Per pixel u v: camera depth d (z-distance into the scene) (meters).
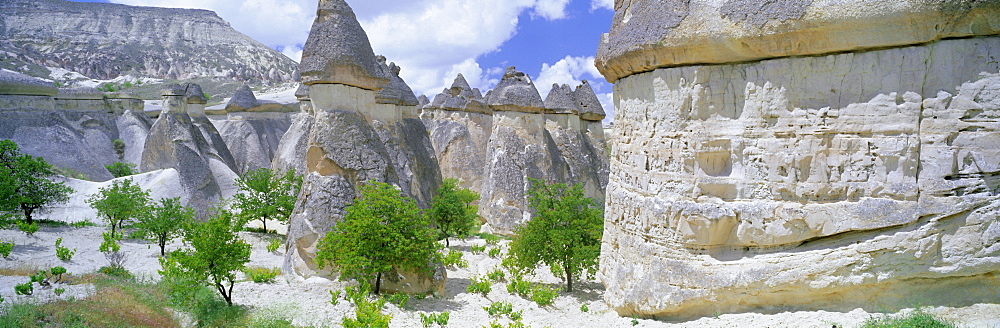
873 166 9.09
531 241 16.09
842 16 8.63
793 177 9.55
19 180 20.91
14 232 18.94
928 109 8.79
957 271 8.76
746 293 9.92
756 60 9.79
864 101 9.05
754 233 9.87
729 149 10.13
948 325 8.09
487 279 17.02
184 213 20.02
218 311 11.71
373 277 14.16
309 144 16.02
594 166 31.62
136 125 38.72
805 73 9.35
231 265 12.19
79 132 35.66
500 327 11.81
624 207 12.02
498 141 25.97
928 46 8.68
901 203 8.92
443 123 37.56
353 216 14.10
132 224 22.23
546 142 26.50
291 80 121.25
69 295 11.53
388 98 25.31
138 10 118.69
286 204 22.50
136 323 10.23
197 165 28.41
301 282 14.95
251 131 45.84
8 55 82.31
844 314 9.25
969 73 8.59
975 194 8.69
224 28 130.12
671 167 10.65
